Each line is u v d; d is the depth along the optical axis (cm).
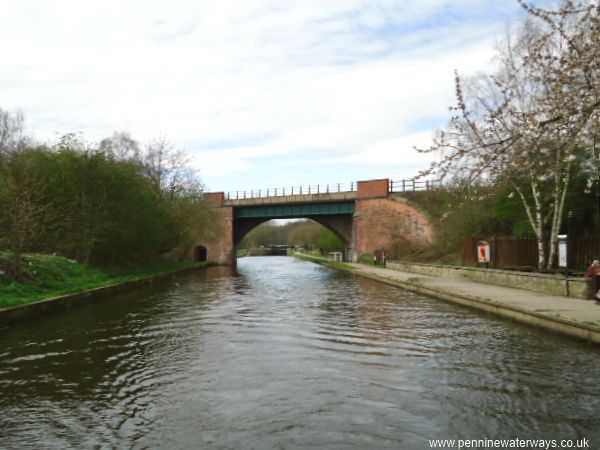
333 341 1241
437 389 845
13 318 1489
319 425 697
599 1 862
